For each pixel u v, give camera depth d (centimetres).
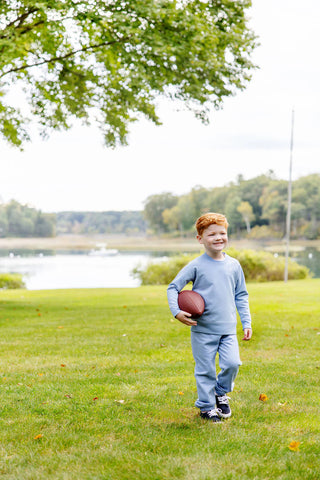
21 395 475
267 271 2845
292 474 292
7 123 1443
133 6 1068
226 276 385
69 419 403
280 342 765
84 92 1417
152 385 507
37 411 427
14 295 1847
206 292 382
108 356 677
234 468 301
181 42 1124
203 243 395
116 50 1171
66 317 1141
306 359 637
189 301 374
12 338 852
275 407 427
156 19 1127
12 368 608
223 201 14675
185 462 311
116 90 1401
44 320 1094
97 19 1036
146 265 2881
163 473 294
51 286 2938
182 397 461
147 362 630
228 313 382
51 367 611
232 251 2895
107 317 1121
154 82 1172
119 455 324
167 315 1131
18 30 1138
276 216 12988
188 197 15338
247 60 1309
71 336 864
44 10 965
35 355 696
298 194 12812
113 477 293
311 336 816
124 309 1288
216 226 387
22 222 16738
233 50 1284
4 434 371
